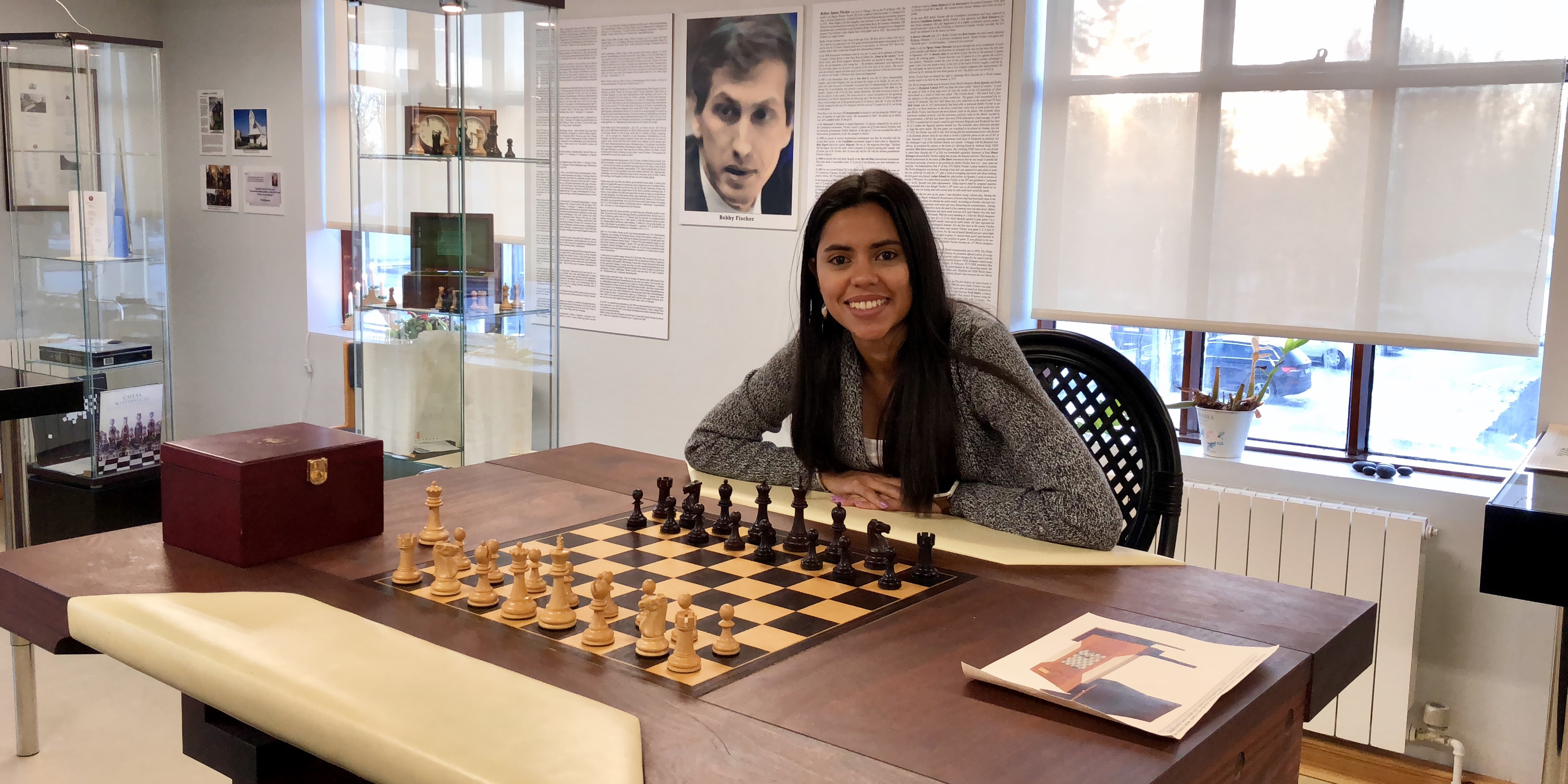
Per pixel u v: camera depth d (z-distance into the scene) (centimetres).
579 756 102
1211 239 321
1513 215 279
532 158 364
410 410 363
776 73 379
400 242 355
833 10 365
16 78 423
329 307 525
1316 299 307
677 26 399
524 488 212
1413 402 316
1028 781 102
